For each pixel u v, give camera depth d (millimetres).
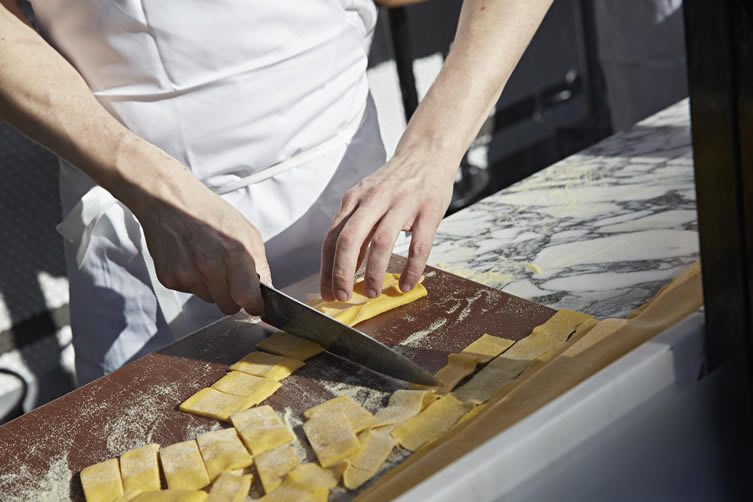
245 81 1510
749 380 888
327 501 983
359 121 1703
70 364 2865
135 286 1608
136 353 1644
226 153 1559
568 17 4523
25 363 2773
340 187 1665
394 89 3695
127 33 1464
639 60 2904
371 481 998
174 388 1257
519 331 1257
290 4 1500
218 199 1399
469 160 4109
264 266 1374
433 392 1136
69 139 1416
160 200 1375
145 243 1567
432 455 963
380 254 1297
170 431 1168
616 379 857
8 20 1454
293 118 1566
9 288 2693
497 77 1494
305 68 1552
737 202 810
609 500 879
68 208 1688
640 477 895
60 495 1082
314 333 1282
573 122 4629
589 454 852
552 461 822
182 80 1496
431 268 1468
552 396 1007
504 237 1572
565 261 1442
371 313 1338
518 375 1145
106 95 1529
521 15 1512
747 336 867
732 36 747
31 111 1422
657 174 1705
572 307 1305
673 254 1399
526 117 4461
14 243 2676
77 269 1645
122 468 1085
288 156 1597
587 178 1746
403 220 1328
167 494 1013
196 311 1609
